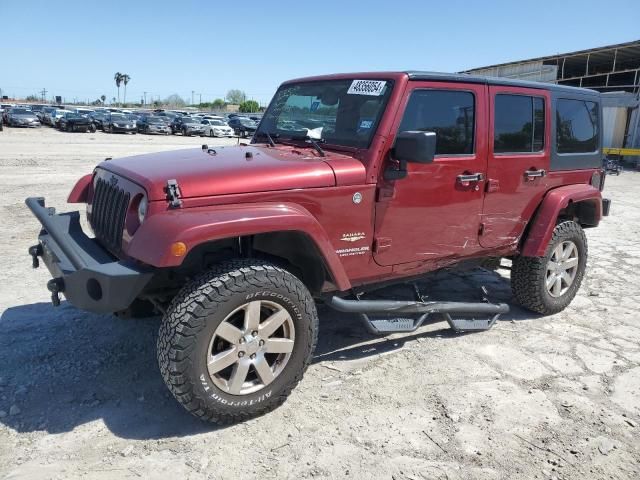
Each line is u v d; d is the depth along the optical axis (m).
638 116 22.09
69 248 3.12
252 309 2.91
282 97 4.42
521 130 4.30
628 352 4.18
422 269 3.98
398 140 3.23
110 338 4.03
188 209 2.82
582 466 2.81
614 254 7.24
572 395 3.50
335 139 3.68
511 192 4.28
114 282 2.67
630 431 3.13
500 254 4.45
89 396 3.26
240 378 2.95
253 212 2.88
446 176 3.77
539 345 4.25
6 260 5.80
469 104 3.87
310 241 3.11
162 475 2.61
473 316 4.35
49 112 41.94
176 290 3.27
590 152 5.08
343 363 3.84
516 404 3.37
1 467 2.62
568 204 4.75
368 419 3.15
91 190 3.88
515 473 2.74
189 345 2.72
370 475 2.68
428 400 3.38
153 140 29.22
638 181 16.72
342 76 3.92
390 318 3.80
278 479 2.62
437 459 2.82
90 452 2.76
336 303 3.44
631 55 25.27
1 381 3.38
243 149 3.82
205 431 2.97
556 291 4.88
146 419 3.06
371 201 3.43
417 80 3.53
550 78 26.92
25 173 12.59
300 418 3.13
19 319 4.32
